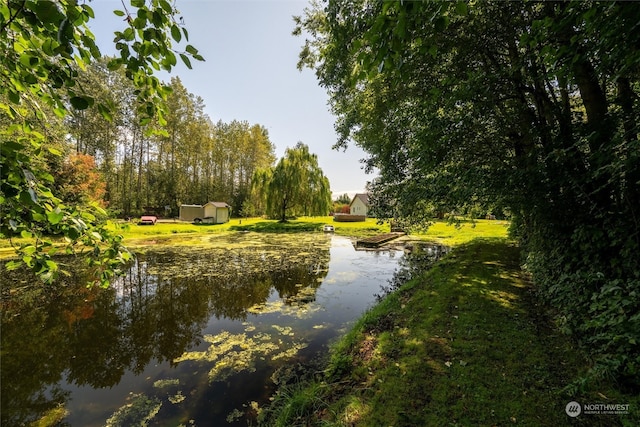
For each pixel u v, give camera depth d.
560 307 3.02
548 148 2.78
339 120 7.07
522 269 5.71
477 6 2.99
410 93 4.21
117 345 4.02
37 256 1.24
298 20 6.21
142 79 1.34
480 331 3.12
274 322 4.76
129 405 2.79
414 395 2.24
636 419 1.76
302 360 3.51
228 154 32.03
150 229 16.61
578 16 1.72
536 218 3.31
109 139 21.92
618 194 2.39
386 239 14.16
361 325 3.95
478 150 3.96
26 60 1.07
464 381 2.34
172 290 6.59
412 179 4.98
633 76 2.20
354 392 2.43
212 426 2.49
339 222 23.95
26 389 3.07
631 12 1.49
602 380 2.13
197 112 28.78
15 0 0.86
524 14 3.03
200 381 3.15
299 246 12.78
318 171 20.75
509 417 1.94
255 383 3.09
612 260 2.36
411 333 3.27
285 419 2.33
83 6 0.98
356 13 3.12
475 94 2.98
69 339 4.21
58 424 2.58
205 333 4.37
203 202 29.25
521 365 2.49
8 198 1.00
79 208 1.32
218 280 7.39
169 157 28.36
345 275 7.89
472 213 4.67
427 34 1.41
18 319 4.96
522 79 3.19
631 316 1.80
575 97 3.64
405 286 5.60
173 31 1.20
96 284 6.85
